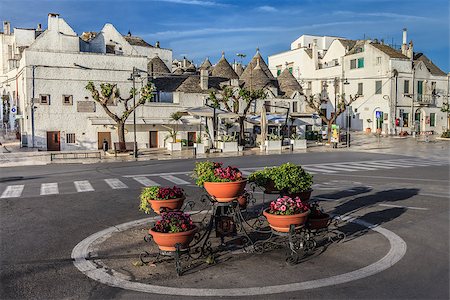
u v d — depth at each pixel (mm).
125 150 34344
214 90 43094
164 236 6863
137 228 10047
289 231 7430
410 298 5914
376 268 7117
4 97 47094
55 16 37188
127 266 7430
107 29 44625
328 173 20578
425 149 36062
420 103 54219
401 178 18578
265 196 14273
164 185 16922
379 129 51344
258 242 8078
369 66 55469
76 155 31891
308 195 9016
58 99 36094
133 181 18234
